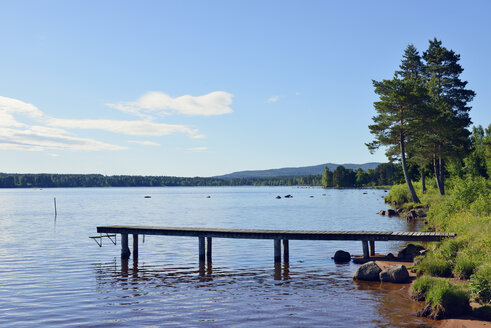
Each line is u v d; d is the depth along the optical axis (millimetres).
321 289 18297
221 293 17906
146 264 24953
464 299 13750
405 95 50844
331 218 56594
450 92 62094
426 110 50750
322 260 25578
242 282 19953
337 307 15445
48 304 16469
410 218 49438
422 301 15805
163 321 14273
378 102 52719
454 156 56219
